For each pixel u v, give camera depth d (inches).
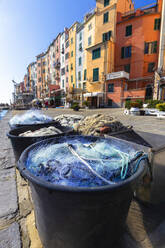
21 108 971.3
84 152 52.1
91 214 34.2
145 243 47.4
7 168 104.6
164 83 512.4
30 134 85.4
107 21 795.4
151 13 674.8
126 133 91.0
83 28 943.7
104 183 37.2
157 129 205.6
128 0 848.9
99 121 117.0
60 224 36.9
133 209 62.7
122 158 47.6
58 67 1333.7
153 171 57.8
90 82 861.2
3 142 169.3
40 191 35.7
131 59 756.0
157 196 63.1
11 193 75.3
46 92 1472.7
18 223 56.3
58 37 1289.4
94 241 38.5
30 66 2054.6
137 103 444.1
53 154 51.5
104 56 776.3
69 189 29.7
